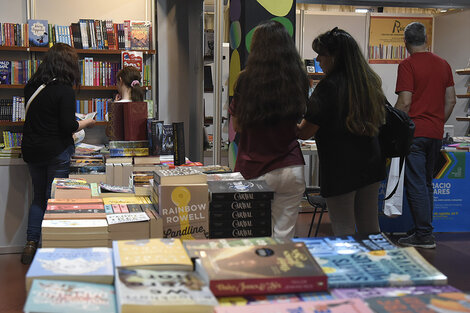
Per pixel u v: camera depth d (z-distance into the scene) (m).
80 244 1.96
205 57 5.36
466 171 5.26
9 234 4.55
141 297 1.12
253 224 2.22
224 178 2.60
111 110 3.49
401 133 2.73
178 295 1.15
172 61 5.95
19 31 5.43
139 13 6.00
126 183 3.24
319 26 6.97
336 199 2.69
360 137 2.60
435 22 7.31
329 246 1.51
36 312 1.06
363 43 7.12
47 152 4.05
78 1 5.86
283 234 2.64
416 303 1.15
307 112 2.59
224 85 5.41
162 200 2.11
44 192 4.27
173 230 2.12
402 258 1.41
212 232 2.19
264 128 2.53
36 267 1.28
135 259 1.33
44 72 4.04
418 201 4.59
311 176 6.87
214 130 4.47
